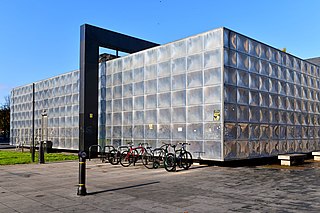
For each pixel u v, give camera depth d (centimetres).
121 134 1862
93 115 1911
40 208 667
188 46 1498
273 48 1684
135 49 2158
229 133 1357
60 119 2434
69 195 795
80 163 803
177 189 862
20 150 2670
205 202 703
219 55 1366
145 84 1720
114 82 1941
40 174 1187
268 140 1581
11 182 1005
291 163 1449
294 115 1812
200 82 1433
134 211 634
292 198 738
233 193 800
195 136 1436
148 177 1091
